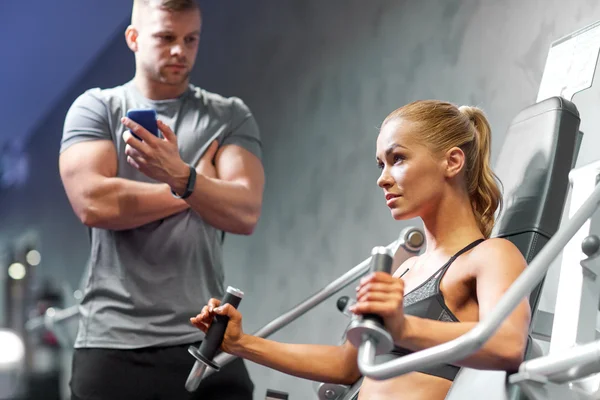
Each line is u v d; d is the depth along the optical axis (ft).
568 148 6.15
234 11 14.93
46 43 21.34
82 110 8.52
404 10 10.42
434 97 9.77
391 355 5.29
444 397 5.07
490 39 8.99
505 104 8.71
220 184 8.12
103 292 8.04
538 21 8.38
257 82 13.93
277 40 13.43
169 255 8.02
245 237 13.73
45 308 16.49
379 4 10.90
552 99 6.40
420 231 6.89
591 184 5.88
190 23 8.55
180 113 8.65
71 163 8.30
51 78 23.59
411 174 5.42
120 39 19.65
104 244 8.13
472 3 9.30
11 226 27.27
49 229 22.75
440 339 4.46
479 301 4.85
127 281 7.98
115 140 8.45
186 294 8.00
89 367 7.87
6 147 27.91
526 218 5.87
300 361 5.92
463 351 4.02
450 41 9.59
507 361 4.40
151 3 8.56
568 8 8.04
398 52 10.46
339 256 11.21
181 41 8.52
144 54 8.55
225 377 7.76
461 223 5.50
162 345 7.83
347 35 11.55
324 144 11.87
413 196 5.43
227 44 15.16
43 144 25.12
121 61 19.34
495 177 6.13
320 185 11.83
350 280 6.90
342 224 11.22
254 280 13.34
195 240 8.13
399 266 6.73
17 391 14.97
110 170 8.34
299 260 12.16
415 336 4.44
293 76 12.85
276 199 12.99
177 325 7.91
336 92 11.69
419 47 10.09
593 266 5.65
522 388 4.37
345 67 11.54
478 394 4.65
